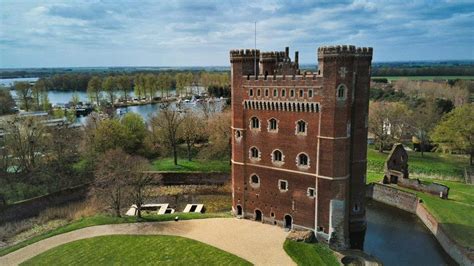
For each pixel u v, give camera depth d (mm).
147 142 118750
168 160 112438
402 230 70125
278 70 70062
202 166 104750
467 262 54312
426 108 136000
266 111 64188
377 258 58375
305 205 62375
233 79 66938
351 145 61875
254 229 65312
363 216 65938
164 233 64375
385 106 136125
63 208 82062
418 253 61219
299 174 62156
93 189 80375
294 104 60219
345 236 60500
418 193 81312
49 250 59219
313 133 59375
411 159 111312
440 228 64312
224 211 81000
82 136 114375
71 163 100312
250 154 67750
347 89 55844
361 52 59062
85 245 60250
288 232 63719
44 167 93625
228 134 112438
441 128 108500
